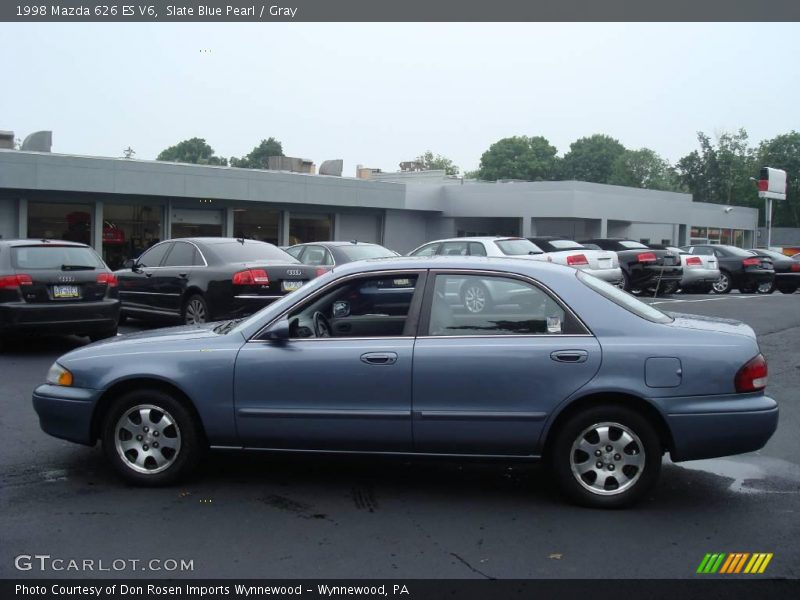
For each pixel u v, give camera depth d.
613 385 4.91
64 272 10.56
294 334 5.29
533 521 4.88
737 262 24.36
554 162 96.38
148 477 5.46
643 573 4.16
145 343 5.57
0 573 4.16
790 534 4.70
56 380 5.63
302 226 31.84
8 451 6.35
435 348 5.09
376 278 5.39
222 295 11.41
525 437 5.02
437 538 4.62
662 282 20.80
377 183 33.03
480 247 16.28
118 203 26.41
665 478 5.80
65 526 4.79
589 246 22.27
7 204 24.09
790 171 69.50
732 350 4.97
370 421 5.13
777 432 7.12
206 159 88.38
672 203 40.94
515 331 5.11
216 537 4.63
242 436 5.32
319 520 4.90
